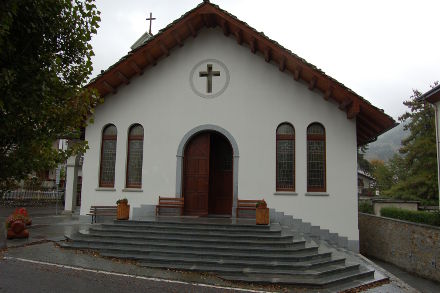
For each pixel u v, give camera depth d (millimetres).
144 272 8305
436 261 10352
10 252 9688
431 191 23516
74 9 3908
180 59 14250
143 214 13414
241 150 13414
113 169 14086
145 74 14328
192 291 7164
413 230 11656
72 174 22438
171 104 14055
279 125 13523
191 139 14023
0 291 6430
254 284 7895
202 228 10523
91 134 14156
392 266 12836
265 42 12422
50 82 3604
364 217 16312
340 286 8094
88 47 4172
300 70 12641
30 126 3723
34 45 3568
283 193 12945
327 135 13094
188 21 13023
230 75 13883
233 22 12648
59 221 17172
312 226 12695
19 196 27719
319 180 13102
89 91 4344
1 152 3623
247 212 12969
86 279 7508
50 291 6605
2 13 3018
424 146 24000
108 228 10883
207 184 13719
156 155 13844
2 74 3080
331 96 12984
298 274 8266
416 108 25812
